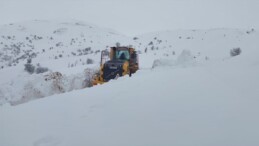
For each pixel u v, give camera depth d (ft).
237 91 20.20
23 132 18.11
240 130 13.55
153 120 16.70
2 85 47.09
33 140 16.53
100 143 14.53
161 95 22.25
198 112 16.87
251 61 30.91
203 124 14.93
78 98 26.04
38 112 22.79
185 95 21.08
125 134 15.25
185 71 33.04
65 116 20.47
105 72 53.83
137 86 27.63
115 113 19.31
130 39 416.67
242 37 239.91
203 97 19.84
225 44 219.00
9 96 44.37
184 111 17.47
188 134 14.01
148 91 24.41
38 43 472.85
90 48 357.00
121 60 57.98
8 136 17.58
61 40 502.79
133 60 60.13
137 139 14.37
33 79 45.85
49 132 17.48
